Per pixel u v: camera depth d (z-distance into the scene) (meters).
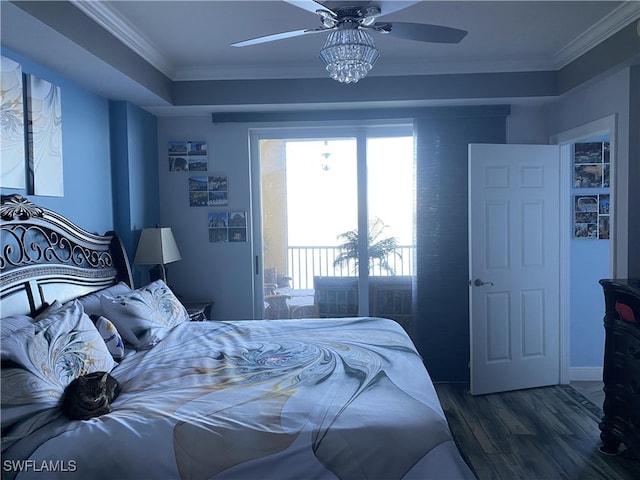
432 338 3.97
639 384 2.47
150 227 3.86
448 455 1.57
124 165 3.45
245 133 4.00
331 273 4.20
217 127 4.01
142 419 1.65
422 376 2.06
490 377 3.72
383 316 4.20
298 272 4.21
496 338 3.74
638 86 2.79
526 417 3.28
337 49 1.92
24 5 1.89
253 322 3.05
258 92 3.63
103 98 3.30
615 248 2.96
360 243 4.12
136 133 3.60
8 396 1.62
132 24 2.70
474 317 3.68
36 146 2.48
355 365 2.16
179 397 1.83
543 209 3.81
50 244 2.52
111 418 1.67
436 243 3.92
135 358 2.37
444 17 2.68
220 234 4.05
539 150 3.77
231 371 2.11
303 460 1.54
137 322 2.56
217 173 4.03
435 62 3.50
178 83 3.62
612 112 2.99
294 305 4.23
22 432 1.59
